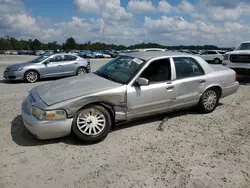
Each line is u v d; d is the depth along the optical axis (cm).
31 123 335
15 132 402
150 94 415
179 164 309
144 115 422
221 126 448
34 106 346
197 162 315
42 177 279
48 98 354
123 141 377
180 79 457
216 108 564
